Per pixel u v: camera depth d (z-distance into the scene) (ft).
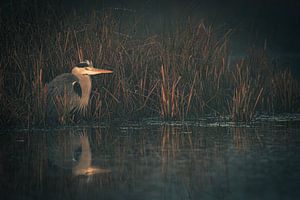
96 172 28.25
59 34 49.24
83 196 24.18
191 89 46.68
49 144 35.70
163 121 44.86
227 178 26.68
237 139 36.55
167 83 45.75
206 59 51.42
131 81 48.37
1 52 51.39
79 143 35.91
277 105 50.29
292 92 50.34
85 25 51.13
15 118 43.68
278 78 51.21
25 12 53.93
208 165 29.37
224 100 50.21
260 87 50.70
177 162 30.17
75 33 49.29
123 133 39.47
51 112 44.62
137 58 49.42
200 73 49.49
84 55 48.80
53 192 24.86
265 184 25.54
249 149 33.32
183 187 25.27
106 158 31.40
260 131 39.50
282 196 23.66
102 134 39.14
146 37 52.44
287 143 34.99
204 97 49.03
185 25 53.78
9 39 52.08
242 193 24.18
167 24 57.57
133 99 47.85
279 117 46.19
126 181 26.45
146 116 47.50
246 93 44.73
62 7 53.72
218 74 51.16
